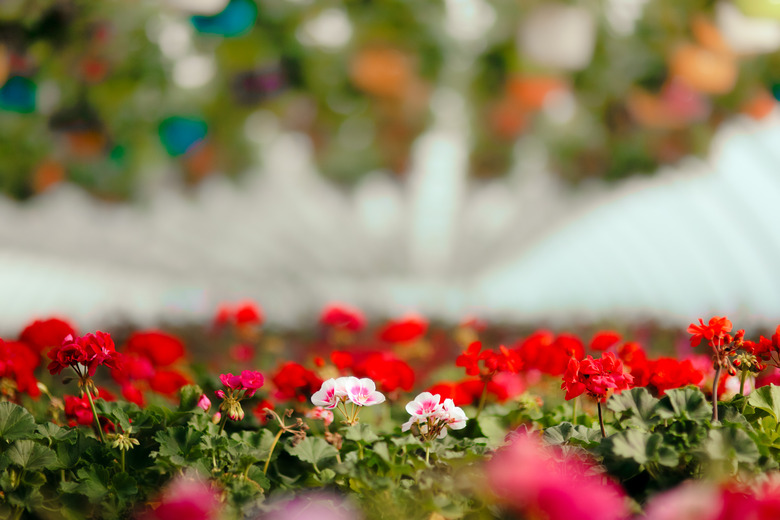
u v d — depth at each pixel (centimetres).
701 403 264
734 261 1166
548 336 375
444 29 920
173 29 962
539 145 1120
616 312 1152
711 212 1162
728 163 1110
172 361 425
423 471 248
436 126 1034
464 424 289
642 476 238
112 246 1326
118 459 277
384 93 955
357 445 291
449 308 1245
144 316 1102
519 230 1377
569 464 232
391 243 1447
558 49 927
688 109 1021
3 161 1013
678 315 1155
